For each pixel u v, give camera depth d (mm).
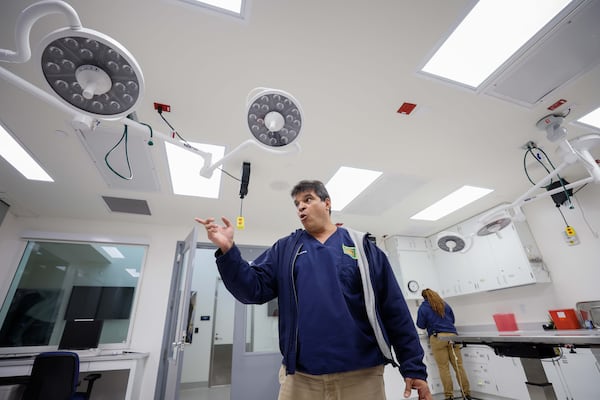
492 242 4172
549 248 3768
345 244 1034
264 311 4141
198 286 5793
